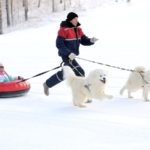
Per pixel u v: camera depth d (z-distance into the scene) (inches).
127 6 2716.5
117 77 827.4
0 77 655.1
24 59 1240.8
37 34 2086.6
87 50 1368.1
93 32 1893.5
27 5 3093.0
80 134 413.7
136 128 431.8
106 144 374.9
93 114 508.4
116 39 1630.2
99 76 534.0
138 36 1676.9
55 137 404.5
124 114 503.8
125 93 662.5
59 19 2829.7
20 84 645.3
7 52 1475.1
